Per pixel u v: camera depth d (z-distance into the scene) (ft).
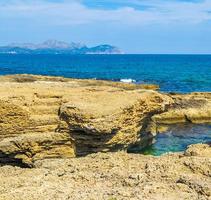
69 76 347.15
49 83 135.95
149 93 106.93
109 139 90.53
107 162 59.98
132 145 104.27
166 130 143.54
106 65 562.25
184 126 151.74
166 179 49.29
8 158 87.30
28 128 91.25
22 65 526.57
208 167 52.26
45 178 53.31
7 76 208.33
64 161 62.28
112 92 107.14
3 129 90.02
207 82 311.88
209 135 136.67
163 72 421.59
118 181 50.29
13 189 48.37
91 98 98.37
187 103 169.99
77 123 88.99
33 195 45.57
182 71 439.63
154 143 120.37
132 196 43.57
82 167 58.34
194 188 45.21
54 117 92.79
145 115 104.68
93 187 48.49
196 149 62.59
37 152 87.61
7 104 89.71
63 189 47.85
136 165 58.13
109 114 89.76
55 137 89.25
